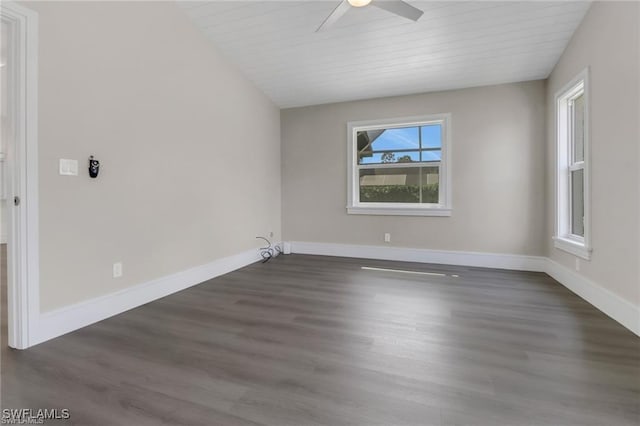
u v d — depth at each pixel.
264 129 4.54
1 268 3.73
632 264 2.09
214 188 3.55
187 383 1.54
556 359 1.74
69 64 2.12
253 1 2.94
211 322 2.30
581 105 3.08
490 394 1.44
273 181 4.80
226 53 3.66
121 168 2.51
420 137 4.31
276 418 1.29
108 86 2.39
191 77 3.21
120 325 2.25
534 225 3.76
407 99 4.29
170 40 2.95
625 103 2.14
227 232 3.77
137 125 2.64
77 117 2.18
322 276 3.57
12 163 1.88
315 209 4.84
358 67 3.80
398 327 2.19
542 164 3.71
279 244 4.96
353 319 2.33
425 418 1.29
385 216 4.45
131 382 1.54
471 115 3.98
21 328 1.89
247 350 1.87
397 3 2.29
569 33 2.95
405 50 3.44
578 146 3.12
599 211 2.49
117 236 2.48
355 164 4.64
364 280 3.39
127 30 2.54
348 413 1.32
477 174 3.98
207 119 3.43
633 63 2.06
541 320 2.29
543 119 3.69
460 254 4.09
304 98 4.59
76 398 1.42
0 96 4.35
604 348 1.87
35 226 1.93
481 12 2.85
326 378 1.58
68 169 2.13
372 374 1.61
